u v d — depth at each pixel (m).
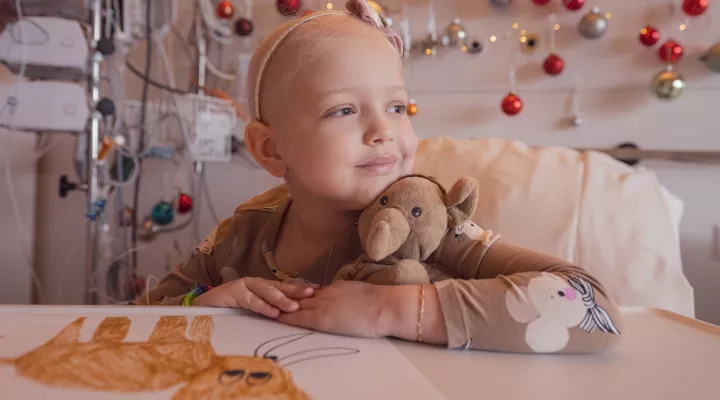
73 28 1.43
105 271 1.74
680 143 1.74
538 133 1.82
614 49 1.75
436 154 1.29
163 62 1.95
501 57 1.81
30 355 0.50
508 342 0.56
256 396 0.42
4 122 1.43
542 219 1.13
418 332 0.57
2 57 1.39
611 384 0.48
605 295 0.62
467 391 0.45
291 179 0.81
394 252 0.66
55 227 2.03
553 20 1.77
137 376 0.46
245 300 0.67
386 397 0.43
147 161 1.97
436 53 1.82
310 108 0.71
